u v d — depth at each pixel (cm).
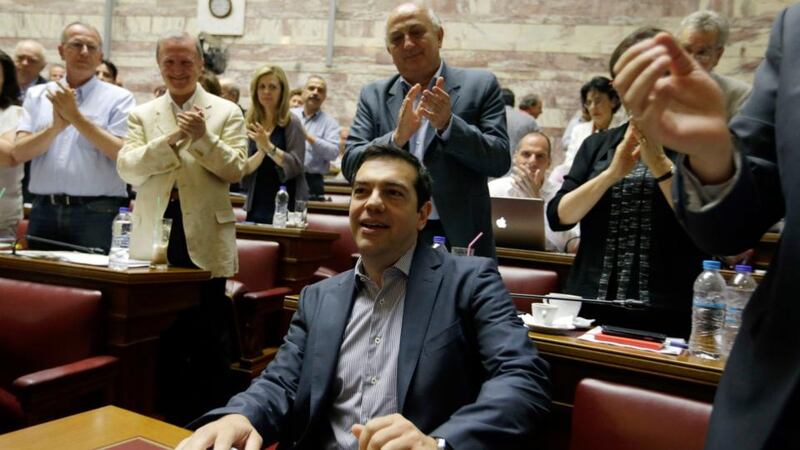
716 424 74
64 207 296
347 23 744
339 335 156
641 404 135
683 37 232
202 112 263
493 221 308
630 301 192
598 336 180
